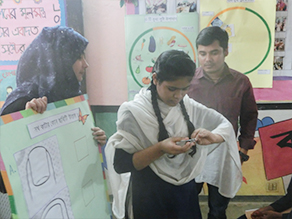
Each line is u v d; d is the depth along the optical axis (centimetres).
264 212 111
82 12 114
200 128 78
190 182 85
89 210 73
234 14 104
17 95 74
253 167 122
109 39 115
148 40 109
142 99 77
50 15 108
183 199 81
